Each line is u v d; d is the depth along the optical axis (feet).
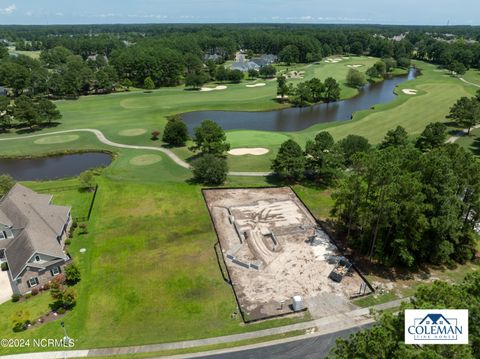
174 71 530.68
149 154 269.03
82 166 256.93
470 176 137.08
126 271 143.02
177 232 168.66
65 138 306.14
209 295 130.00
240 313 121.80
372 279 138.62
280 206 191.42
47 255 137.08
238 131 324.39
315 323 117.60
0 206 162.91
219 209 189.06
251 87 512.63
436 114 362.53
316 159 217.56
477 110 293.84
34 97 449.06
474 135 298.56
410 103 407.03
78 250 156.76
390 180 127.85
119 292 132.05
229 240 162.50
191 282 136.36
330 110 408.46
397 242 138.21
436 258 143.43
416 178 132.57
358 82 500.33
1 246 148.87
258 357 105.40
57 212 168.14
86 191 212.23
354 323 117.29
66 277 135.95
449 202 132.77
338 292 131.13
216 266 145.07
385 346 69.10
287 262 147.23
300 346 108.99
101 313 122.93
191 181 221.25
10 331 116.98
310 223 175.32
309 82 434.71
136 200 199.21
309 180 221.87
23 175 242.58
